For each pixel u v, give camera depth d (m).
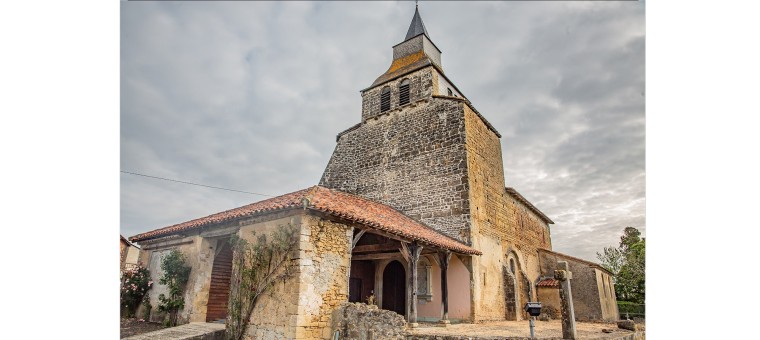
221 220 10.13
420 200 16.02
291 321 7.99
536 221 22.83
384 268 14.80
